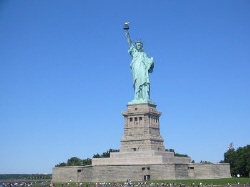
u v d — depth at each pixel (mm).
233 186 181875
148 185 189750
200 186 181625
